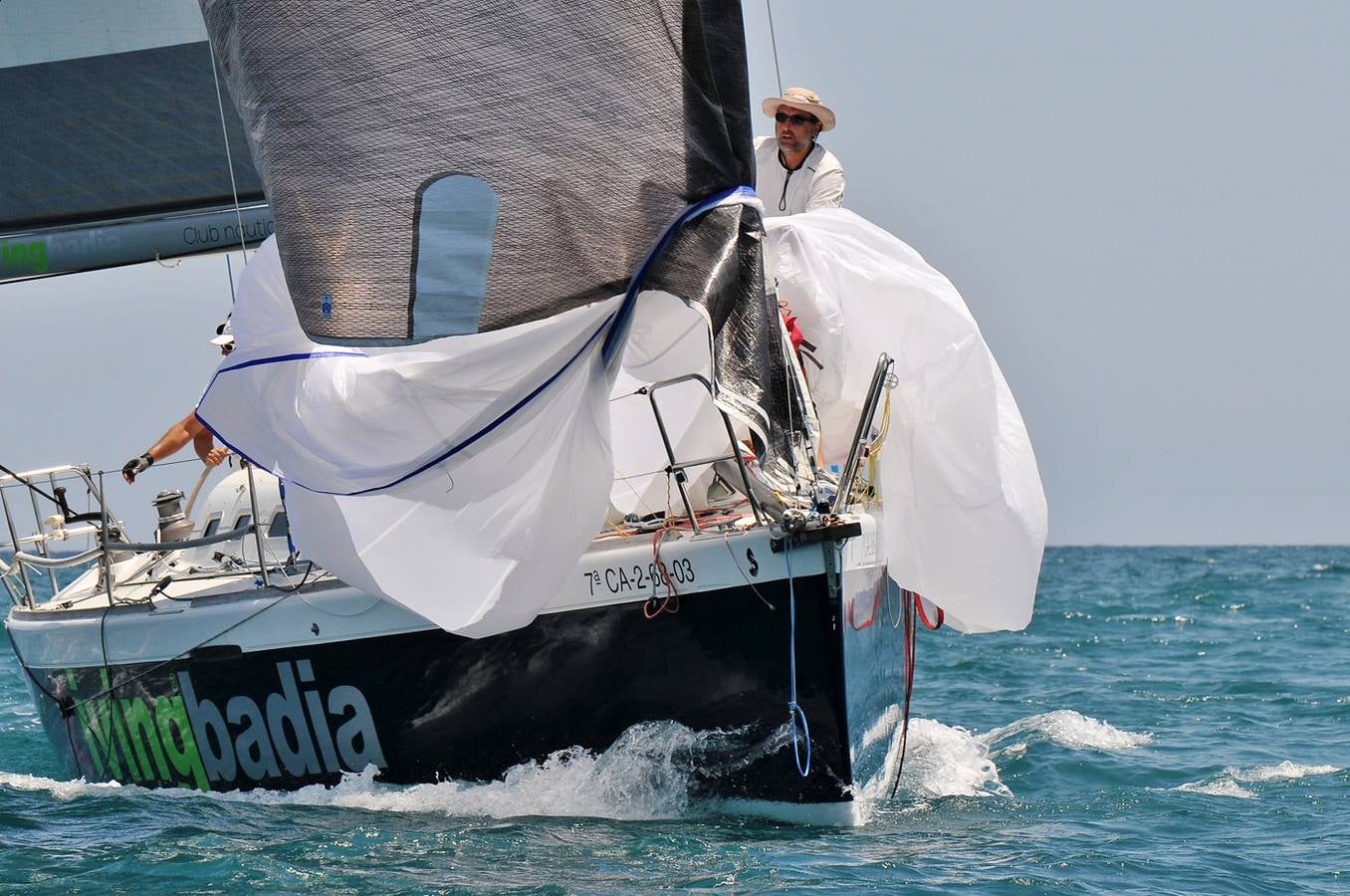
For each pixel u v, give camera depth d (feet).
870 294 86.63
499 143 68.95
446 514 71.51
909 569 88.69
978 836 73.72
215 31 71.92
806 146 97.50
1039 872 65.51
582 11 68.74
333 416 70.33
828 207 95.66
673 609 72.54
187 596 82.23
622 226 69.87
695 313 72.74
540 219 69.26
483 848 67.41
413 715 77.10
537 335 69.15
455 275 69.00
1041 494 91.66
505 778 76.43
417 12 68.28
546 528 71.00
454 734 76.69
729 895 60.13
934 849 69.77
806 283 84.84
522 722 75.66
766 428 69.97
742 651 72.08
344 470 70.28
